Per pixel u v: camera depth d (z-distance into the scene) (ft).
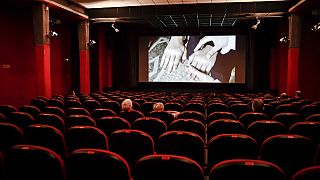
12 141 12.14
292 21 40.11
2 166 7.78
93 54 55.93
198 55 58.08
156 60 60.23
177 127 13.58
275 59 54.49
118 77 64.85
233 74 57.41
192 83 61.16
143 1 41.75
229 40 57.52
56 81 47.34
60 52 48.34
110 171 7.25
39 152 7.52
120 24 56.75
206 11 42.83
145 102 25.03
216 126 13.58
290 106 20.16
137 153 10.71
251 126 13.29
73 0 40.29
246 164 6.46
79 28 46.57
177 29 60.18
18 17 37.58
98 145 11.33
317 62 42.93
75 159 7.34
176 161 6.78
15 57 37.19
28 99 39.52
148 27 60.08
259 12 41.63
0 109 19.92
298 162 9.93
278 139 9.78
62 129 14.83
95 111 18.30
